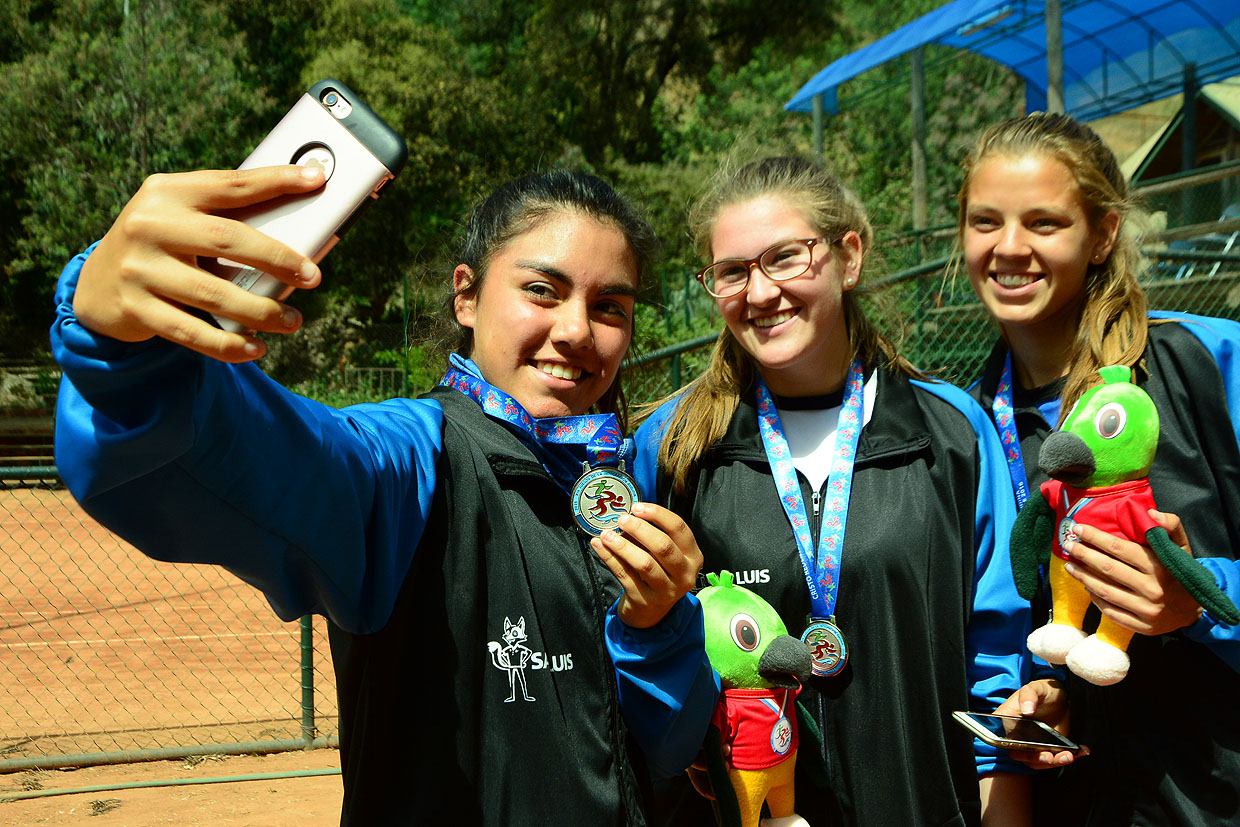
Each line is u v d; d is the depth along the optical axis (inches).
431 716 59.6
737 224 97.4
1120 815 87.3
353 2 1378.0
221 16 1208.8
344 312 1190.3
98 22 1117.1
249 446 45.1
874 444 97.1
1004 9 598.5
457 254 79.6
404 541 58.8
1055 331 100.3
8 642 346.9
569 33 1520.7
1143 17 684.7
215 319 39.4
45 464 743.7
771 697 81.3
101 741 240.2
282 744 234.5
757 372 104.0
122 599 422.9
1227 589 79.6
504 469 64.6
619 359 72.7
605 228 70.8
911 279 310.2
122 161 1041.5
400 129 1284.4
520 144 1386.6
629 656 64.6
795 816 84.3
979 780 98.2
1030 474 99.2
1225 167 483.5
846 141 1346.0
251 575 49.7
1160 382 89.3
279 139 45.4
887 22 1753.2
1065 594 86.7
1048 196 94.1
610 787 62.1
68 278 40.6
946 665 92.3
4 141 1043.9
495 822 58.8
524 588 62.7
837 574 93.0
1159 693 85.8
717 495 99.5
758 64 1533.0
